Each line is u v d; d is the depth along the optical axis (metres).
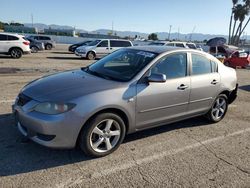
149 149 4.57
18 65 13.83
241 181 3.82
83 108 3.76
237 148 4.91
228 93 6.16
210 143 5.04
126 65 4.75
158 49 5.07
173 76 4.88
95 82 4.25
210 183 3.72
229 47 23.73
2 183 3.37
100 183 3.52
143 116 4.48
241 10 49.06
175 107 4.95
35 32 68.06
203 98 5.46
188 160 4.31
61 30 81.75
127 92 4.19
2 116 5.44
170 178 3.76
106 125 4.09
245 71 19.78
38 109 3.76
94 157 4.12
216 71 5.77
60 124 3.68
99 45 21.19
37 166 3.79
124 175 3.74
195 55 5.34
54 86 4.10
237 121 6.42
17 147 4.24
